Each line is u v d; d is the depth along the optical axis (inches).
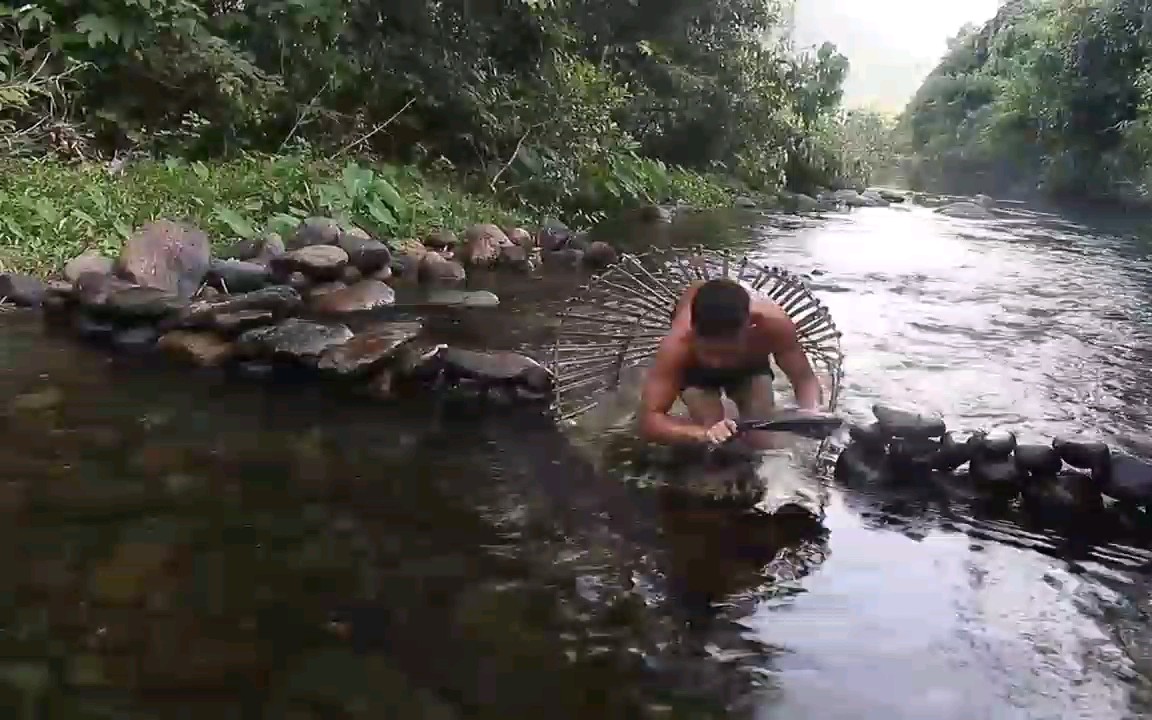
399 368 174.6
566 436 148.8
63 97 338.6
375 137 426.9
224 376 175.6
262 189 324.5
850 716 82.5
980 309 270.5
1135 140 690.2
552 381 169.2
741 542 116.5
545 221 396.5
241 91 368.5
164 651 86.4
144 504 117.7
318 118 401.7
